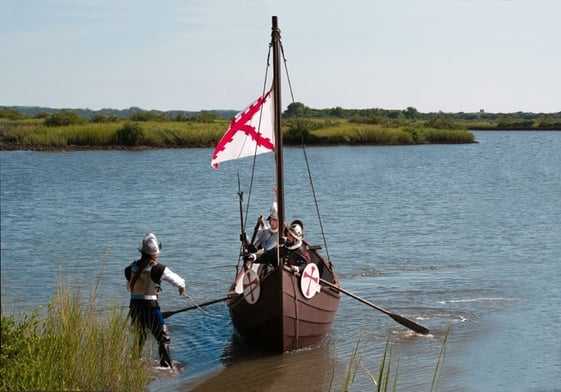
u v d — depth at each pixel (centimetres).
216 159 2445
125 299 2619
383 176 9075
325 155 13575
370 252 3866
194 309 2712
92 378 1515
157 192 6875
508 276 3228
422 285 3066
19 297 2603
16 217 5022
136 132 14338
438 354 2142
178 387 1877
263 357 2150
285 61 2247
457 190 7381
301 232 2317
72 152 12975
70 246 3884
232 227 4703
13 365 1368
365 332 2408
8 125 15025
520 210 5719
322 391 1859
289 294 2138
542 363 2039
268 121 2452
